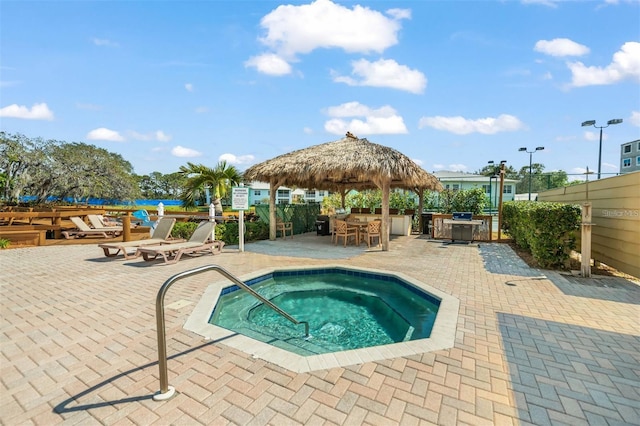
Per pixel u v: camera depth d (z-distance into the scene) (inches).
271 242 434.9
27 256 328.2
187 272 98.8
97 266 276.1
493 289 201.3
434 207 671.8
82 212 527.5
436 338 127.9
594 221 276.4
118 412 85.0
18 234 402.3
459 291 197.2
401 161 343.9
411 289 219.3
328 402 88.7
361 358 112.0
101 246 305.9
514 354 115.6
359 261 298.4
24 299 183.3
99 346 124.0
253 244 414.3
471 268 266.5
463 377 100.7
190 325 141.9
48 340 129.5
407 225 527.5
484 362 109.9
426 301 199.9
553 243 258.4
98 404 88.4
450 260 303.6
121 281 223.8
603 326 141.2
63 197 867.4
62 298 185.2
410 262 293.6
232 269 262.2
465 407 86.5
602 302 174.7
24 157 749.3
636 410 85.2
